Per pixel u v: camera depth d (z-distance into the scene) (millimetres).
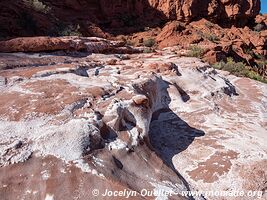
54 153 3375
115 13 27047
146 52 14312
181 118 6195
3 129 3709
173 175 3951
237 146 4973
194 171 4305
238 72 13805
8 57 7281
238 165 4336
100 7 26531
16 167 3170
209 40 25016
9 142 3475
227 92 8234
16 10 14172
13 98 4551
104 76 6586
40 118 3967
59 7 23469
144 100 4777
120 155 3738
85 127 3682
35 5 16031
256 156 4625
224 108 7078
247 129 5836
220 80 8953
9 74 5684
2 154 3287
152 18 28438
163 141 5172
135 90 5414
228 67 13844
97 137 3684
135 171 3637
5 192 2924
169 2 28328
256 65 25250
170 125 5828
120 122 4227
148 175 3674
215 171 4238
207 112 6531
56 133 3572
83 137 3553
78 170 3225
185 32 25000
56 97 4629
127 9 27750
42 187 3016
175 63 9586
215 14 30594
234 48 25297
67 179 3113
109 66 7867
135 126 4414
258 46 29078
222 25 31562
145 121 4621
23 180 3059
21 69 6281
